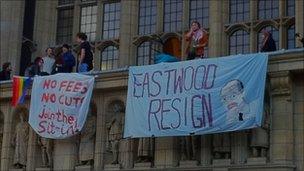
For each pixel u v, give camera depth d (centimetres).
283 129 1866
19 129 2295
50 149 2223
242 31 2847
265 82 1883
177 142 2011
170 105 1995
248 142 1914
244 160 1905
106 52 3067
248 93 1880
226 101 1909
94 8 3144
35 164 2247
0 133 2348
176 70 2011
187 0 2939
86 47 2266
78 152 2177
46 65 2402
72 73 2200
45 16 3183
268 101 1912
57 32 3177
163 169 1981
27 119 2300
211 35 2842
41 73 2361
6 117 2325
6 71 2505
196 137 1984
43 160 2230
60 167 2184
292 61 1869
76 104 2161
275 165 1839
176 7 2962
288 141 1855
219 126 1908
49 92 2216
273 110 1891
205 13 2909
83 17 3153
